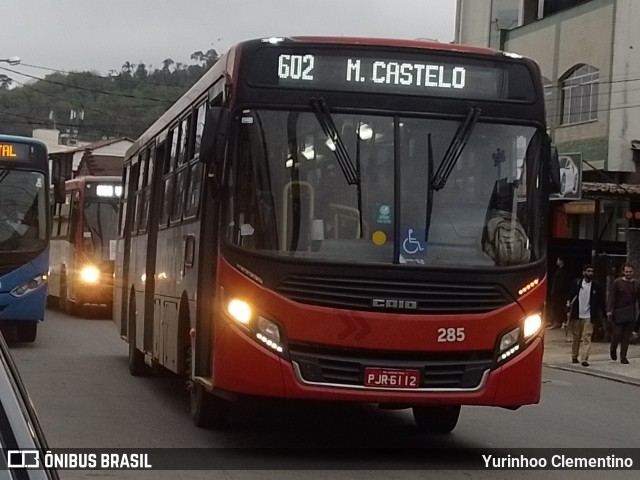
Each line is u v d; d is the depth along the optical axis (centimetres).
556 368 2147
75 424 1094
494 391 909
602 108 3052
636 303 2194
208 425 1090
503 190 934
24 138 1911
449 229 916
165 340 1266
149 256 1445
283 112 919
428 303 898
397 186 913
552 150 959
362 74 930
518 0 3638
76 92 6656
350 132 918
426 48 943
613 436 1210
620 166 2991
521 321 922
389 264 896
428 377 895
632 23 2989
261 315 889
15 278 1877
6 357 296
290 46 926
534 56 3384
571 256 2988
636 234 2659
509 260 923
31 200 1903
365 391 885
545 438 1159
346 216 905
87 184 2922
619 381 1938
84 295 2889
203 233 1021
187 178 1162
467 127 934
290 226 900
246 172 909
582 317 2153
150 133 1562
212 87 1041
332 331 884
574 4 3369
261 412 1239
